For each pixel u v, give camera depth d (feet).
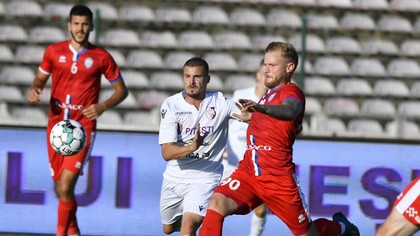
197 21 182.50
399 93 176.65
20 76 169.27
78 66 90.07
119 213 100.83
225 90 169.37
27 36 176.86
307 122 165.48
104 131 100.99
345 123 162.71
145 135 101.30
